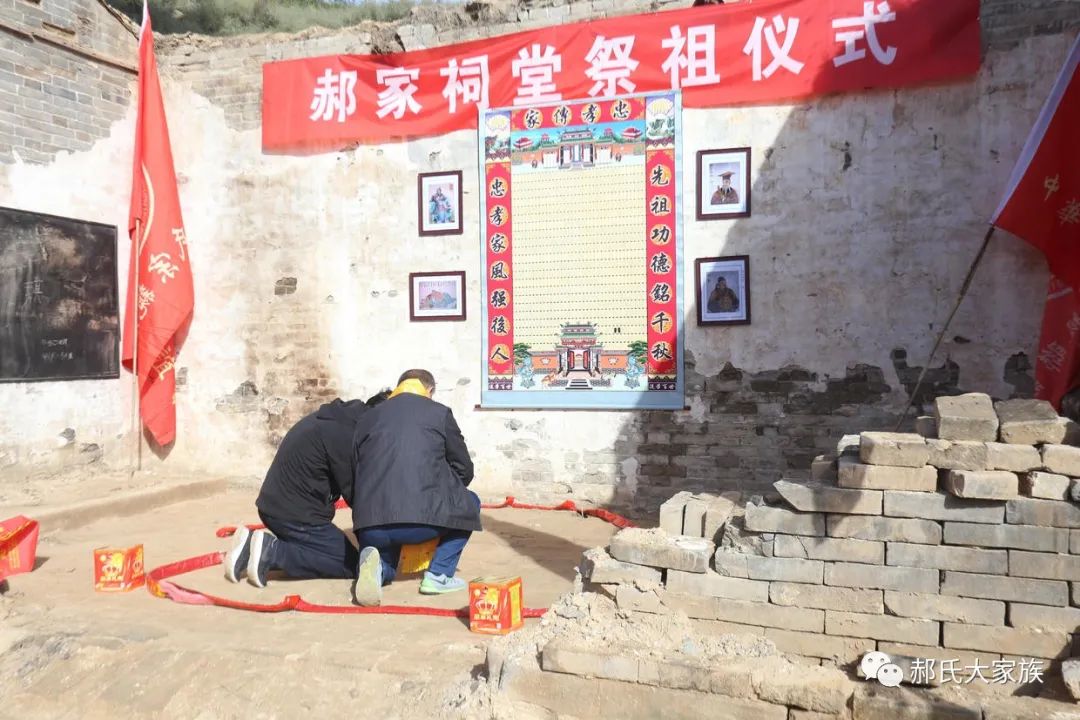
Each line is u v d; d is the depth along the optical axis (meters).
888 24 5.98
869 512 2.99
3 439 6.75
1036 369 5.59
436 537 4.36
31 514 5.86
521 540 5.67
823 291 6.21
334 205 7.53
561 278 6.85
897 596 2.95
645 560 3.25
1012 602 2.85
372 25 7.42
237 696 3.24
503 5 7.02
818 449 6.23
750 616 3.10
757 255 6.36
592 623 3.17
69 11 7.28
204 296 7.91
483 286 7.07
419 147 7.27
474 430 7.12
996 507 2.87
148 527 6.20
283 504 4.54
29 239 6.93
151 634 3.74
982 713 2.53
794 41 6.21
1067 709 2.54
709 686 2.77
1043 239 5.48
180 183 7.97
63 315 7.21
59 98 7.19
